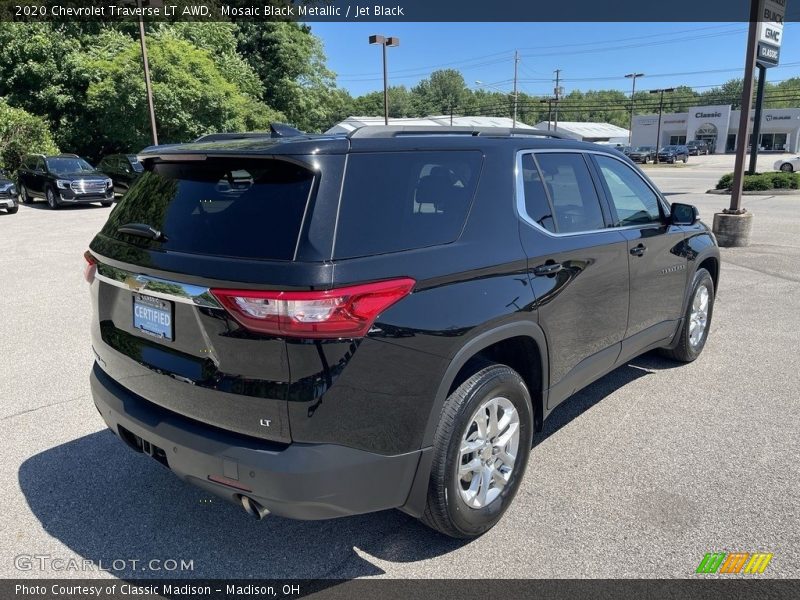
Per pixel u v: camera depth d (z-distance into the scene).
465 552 2.86
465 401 2.69
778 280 8.30
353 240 2.35
